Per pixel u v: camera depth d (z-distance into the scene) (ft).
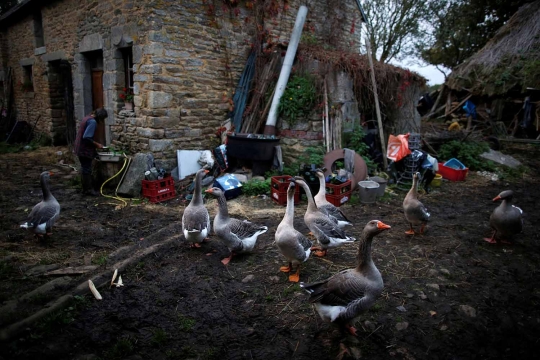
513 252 16.58
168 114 26.71
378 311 12.10
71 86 37.06
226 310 12.05
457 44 72.33
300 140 28.07
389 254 16.06
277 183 22.57
